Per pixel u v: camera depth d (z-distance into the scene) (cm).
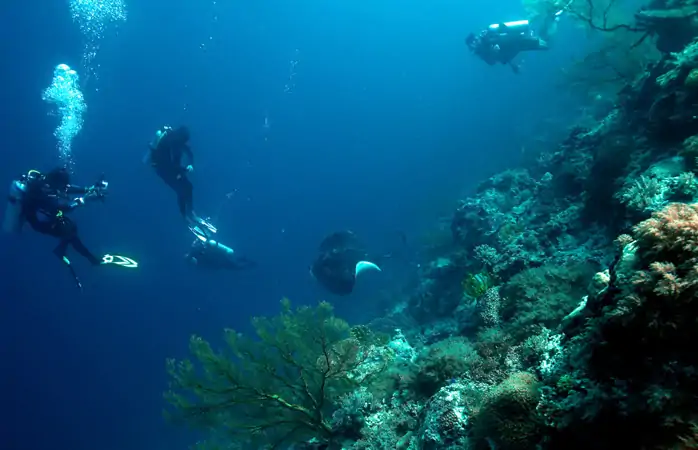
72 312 6238
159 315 6059
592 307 305
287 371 514
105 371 5484
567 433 257
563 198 750
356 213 5053
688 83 479
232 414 531
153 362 5122
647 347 228
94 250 7406
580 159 751
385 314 1324
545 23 995
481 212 920
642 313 227
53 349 6034
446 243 1210
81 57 6519
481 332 522
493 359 433
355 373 564
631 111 665
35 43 5838
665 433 204
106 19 6034
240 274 4988
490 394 313
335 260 1171
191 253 1538
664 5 687
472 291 666
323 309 509
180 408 535
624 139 579
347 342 505
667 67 593
